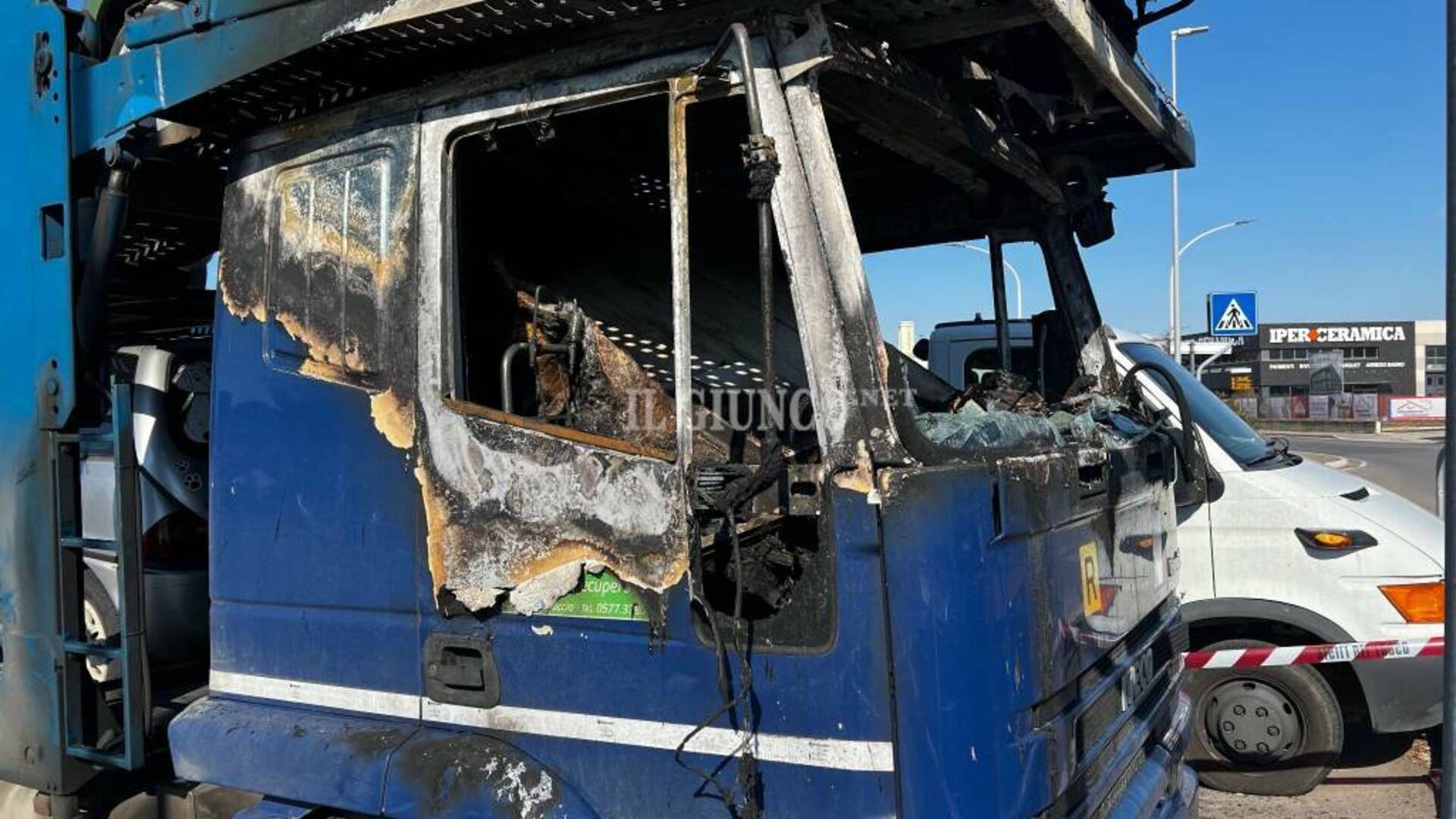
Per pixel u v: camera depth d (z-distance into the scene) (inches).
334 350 108.1
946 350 236.7
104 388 125.8
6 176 130.0
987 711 82.2
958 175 138.2
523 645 96.2
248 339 115.0
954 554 81.2
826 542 83.9
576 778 93.4
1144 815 111.3
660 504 89.5
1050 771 90.7
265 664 112.1
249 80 106.1
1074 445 109.0
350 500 106.1
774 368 84.7
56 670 123.3
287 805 106.0
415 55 100.7
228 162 120.2
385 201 105.3
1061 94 126.6
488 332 111.1
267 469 112.5
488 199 116.0
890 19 97.5
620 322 124.0
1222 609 214.7
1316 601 209.0
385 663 103.7
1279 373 3014.3
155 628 158.6
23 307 128.1
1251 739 214.2
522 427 96.5
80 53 125.0
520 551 96.1
